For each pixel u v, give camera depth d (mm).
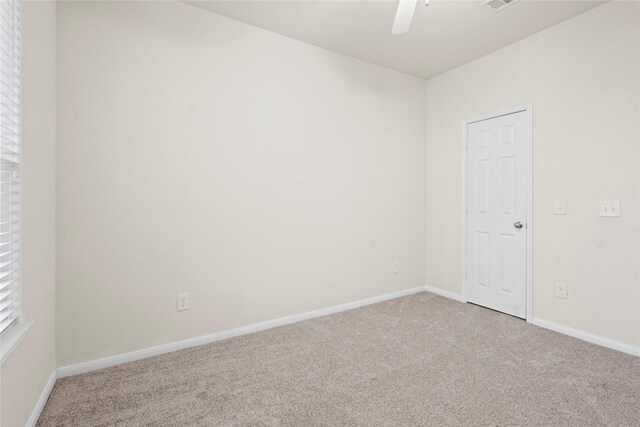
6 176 1343
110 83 2139
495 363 2176
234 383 1951
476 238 3365
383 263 3553
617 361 2191
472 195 3398
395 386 1912
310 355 2305
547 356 2270
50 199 1876
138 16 2230
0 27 1262
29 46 1545
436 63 3422
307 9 2477
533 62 2855
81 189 2055
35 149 1624
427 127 3871
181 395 1830
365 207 3400
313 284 3061
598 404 1729
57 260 1989
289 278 2916
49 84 1840
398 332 2701
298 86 2939
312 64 3021
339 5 2428
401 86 3654
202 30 2473
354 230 3326
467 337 2594
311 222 3037
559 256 2693
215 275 2547
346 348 2412
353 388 1894
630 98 2297
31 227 1569
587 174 2521
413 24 2674
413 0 1871
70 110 2016
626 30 2311
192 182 2438
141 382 1960
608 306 2414
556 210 2707
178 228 2387
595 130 2473
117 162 2166
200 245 2479
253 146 2705
